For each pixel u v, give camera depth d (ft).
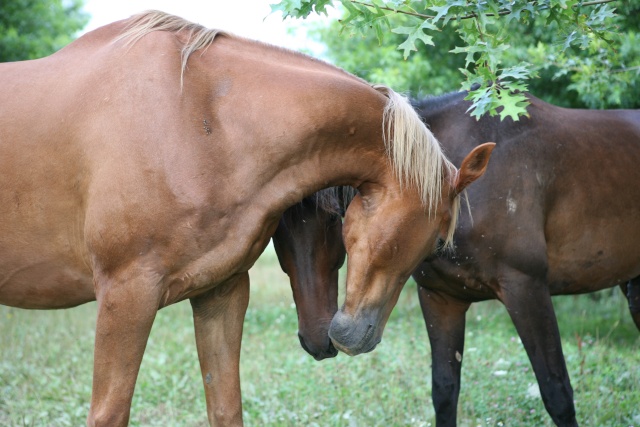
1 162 9.64
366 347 9.41
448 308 13.43
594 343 19.75
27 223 9.70
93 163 9.21
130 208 8.97
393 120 9.46
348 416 13.98
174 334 22.76
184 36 9.83
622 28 19.31
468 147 12.75
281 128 9.34
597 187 13.38
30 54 33.88
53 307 10.49
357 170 9.60
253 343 21.62
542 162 12.92
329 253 10.82
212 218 9.13
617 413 14.07
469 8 9.70
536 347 12.46
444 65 27.61
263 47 10.05
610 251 13.73
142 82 9.28
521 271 12.45
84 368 18.67
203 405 15.92
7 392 16.49
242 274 10.52
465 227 12.30
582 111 14.40
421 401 15.76
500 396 15.47
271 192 9.48
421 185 9.29
